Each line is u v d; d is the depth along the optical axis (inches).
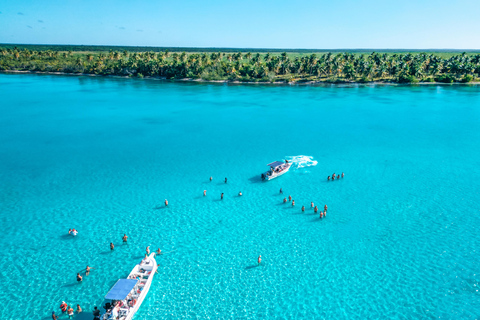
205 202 1941.4
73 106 4847.4
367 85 7052.2
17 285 1293.1
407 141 3125.0
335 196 2009.1
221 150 2896.2
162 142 3149.6
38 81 7632.9
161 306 1194.6
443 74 7322.8
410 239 1577.3
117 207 1888.5
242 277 1341.0
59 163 2578.7
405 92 6141.7
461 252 1476.4
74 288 1282.0
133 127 3710.6
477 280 1307.8
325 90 6550.2
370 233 1630.2
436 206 1879.9
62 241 1571.1
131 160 2652.6
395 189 2098.9
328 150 2874.0
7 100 5236.2
